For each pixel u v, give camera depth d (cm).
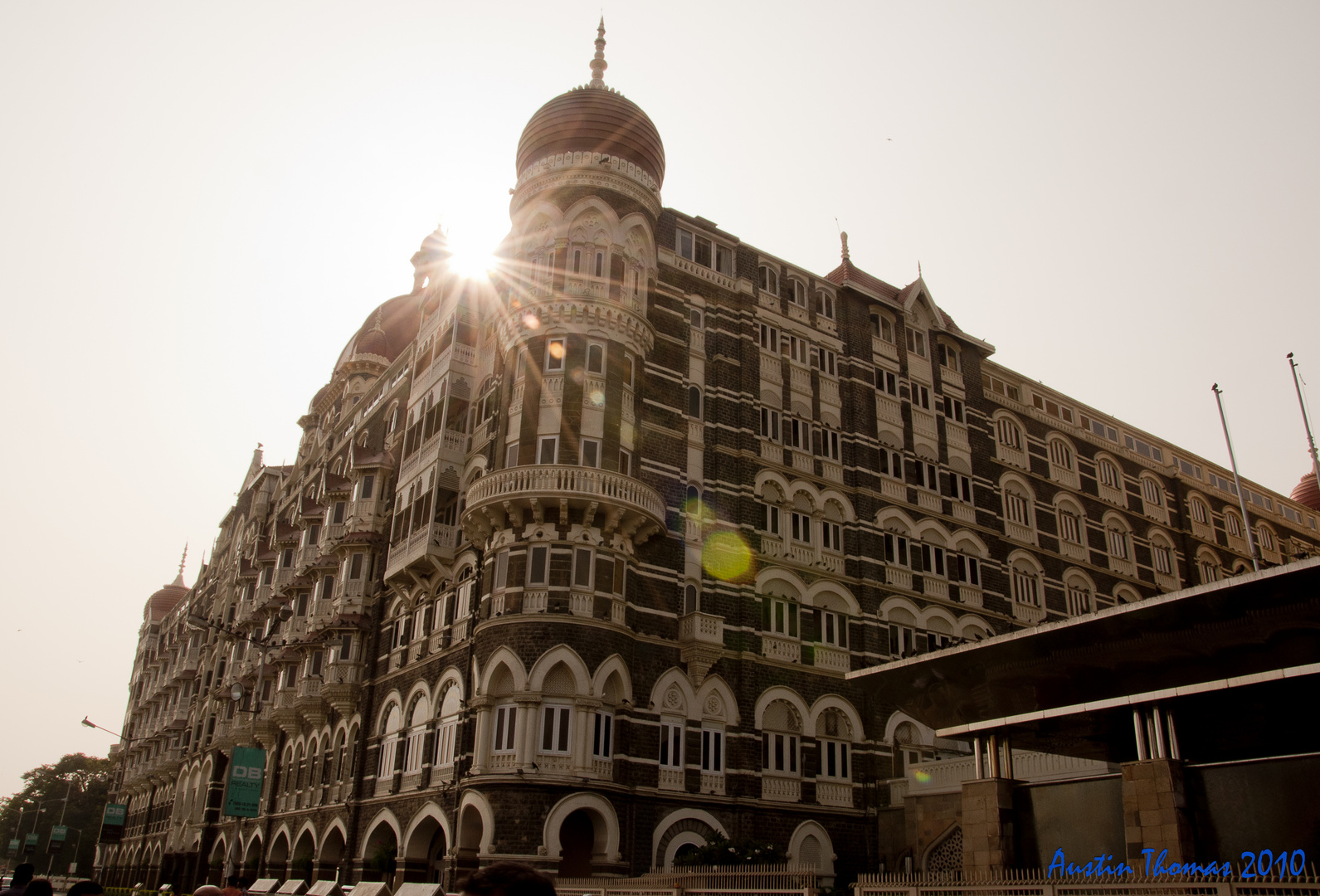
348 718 5144
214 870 6531
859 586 4884
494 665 3753
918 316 5828
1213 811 2184
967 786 2661
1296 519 7838
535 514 3925
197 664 8575
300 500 7012
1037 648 2872
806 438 5059
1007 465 5888
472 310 5022
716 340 4875
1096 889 1844
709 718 4166
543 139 4691
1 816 14388
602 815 3647
